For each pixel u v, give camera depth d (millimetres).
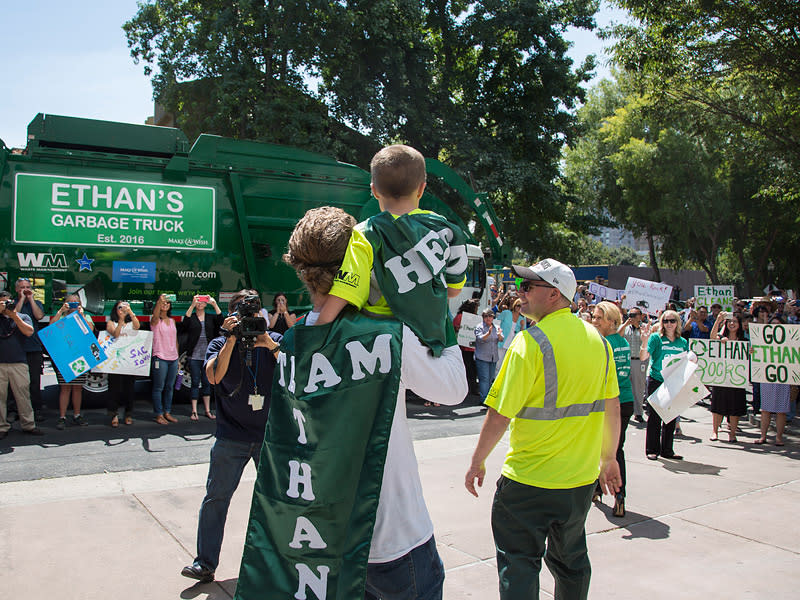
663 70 14750
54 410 9320
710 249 40844
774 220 35906
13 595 3582
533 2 22359
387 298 1862
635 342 10031
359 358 1827
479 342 10836
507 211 25688
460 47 23562
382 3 18266
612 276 39312
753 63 13602
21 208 8359
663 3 13617
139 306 9016
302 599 1815
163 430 8281
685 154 32812
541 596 3926
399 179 1969
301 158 10172
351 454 1806
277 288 10086
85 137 8734
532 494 2768
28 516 4887
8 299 7418
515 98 24188
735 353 8531
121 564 4055
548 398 2777
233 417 3877
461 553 4441
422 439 8094
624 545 4730
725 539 4863
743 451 8086
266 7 17609
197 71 20062
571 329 2893
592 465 2859
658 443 7559
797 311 13109
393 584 1896
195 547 4371
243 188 9727
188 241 9344
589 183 38094
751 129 16656
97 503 5242
